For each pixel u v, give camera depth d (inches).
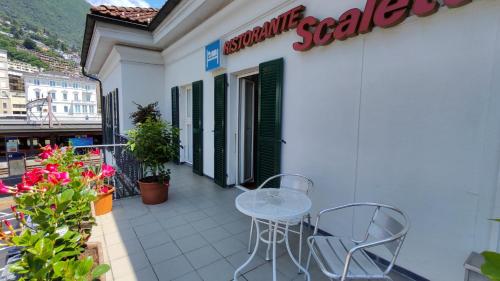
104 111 406.3
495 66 63.7
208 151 197.8
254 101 186.2
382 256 91.4
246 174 186.5
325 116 107.2
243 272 86.0
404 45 80.7
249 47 148.0
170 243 104.3
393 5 79.4
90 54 297.1
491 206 66.1
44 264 48.5
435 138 75.6
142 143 142.6
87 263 48.5
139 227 118.0
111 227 117.8
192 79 213.0
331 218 107.5
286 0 120.6
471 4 66.8
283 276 84.1
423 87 77.2
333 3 101.5
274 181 131.6
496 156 64.8
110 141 338.6
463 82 69.3
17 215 66.9
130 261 92.0
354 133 96.7
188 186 179.8
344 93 99.2
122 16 217.6
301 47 110.7
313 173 114.3
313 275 84.3
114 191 150.7
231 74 168.9
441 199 75.3
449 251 74.3
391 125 85.6
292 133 123.4
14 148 625.6
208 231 114.8
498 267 32.6
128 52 244.2
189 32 201.6
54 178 68.5
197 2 164.1
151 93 261.9
